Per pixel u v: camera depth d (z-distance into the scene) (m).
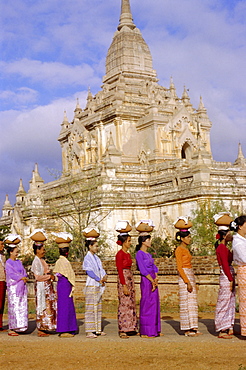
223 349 15.24
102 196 54.00
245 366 13.23
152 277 18.08
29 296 35.94
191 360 14.02
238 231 17.08
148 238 18.39
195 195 51.03
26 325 19.86
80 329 20.91
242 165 71.06
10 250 20.17
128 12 79.25
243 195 52.12
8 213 80.06
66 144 79.62
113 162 61.12
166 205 54.59
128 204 55.19
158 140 68.44
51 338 18.59
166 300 28.48
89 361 14.38
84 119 74.81
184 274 17.67
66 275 18.88
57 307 18.92
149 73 77.19
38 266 19.58
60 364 14.18
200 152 55.22
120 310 18.17
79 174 62.25
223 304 17.14
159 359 14.27
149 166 61.91
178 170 57.28
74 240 46.53
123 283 18.23
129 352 15.30
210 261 26.83
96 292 18.58
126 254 18.64
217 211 45.91
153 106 69.12
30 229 60.66
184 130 70.44
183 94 79.31
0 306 21.19
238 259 16.81
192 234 45.75
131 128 70.25
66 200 58.38
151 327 17.72
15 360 14.88
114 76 76.25
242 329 16.70
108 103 71.50
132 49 76.44
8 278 19.89
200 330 19.09
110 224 54.12
